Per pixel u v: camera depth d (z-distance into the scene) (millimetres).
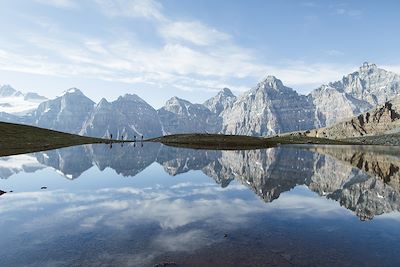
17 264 15938
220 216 25266
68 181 44219
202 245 18547
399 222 24391
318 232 21359
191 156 91562
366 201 32688
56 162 68000
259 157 89938
